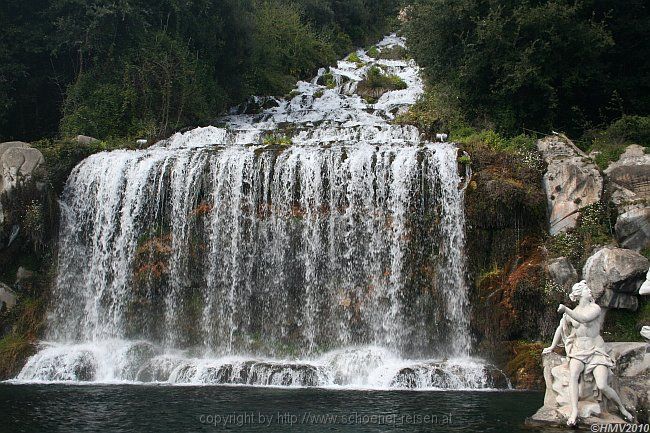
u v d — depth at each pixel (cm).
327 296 2017
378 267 2002
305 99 3566
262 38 3850
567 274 1788
